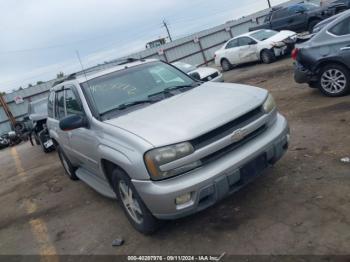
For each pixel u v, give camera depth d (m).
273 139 3.92
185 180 3.46
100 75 5.04
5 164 12.52
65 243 4.71
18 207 6.85
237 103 3.93
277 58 16.75
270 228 3.64
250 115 3.89
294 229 3.52
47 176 8.51
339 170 4.39
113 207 5.35
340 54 7.06
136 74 5.06
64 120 4.43
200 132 3.52
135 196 3.83
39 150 13.22
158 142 3.50
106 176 4.51
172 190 3.42
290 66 13.45
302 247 3.24
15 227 5.86
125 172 3.88
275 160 4.00
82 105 4.71
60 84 5.94
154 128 3.71
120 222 4.78
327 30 7.32
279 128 4.10
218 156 3.63
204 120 3.66
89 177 5.82
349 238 3.18
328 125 6.03
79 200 6.12
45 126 11.71
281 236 3.47
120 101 4.64
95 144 4.34
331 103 7.18
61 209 5.97
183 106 4.10
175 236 4.02
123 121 4.12
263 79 12.75
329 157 4.82
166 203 3.46
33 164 10.70
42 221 5.73
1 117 24.78
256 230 3.68
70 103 5.28
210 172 3.51
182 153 3.46
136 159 3.57
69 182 7.35
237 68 18.45
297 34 16.45
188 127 3.59
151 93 4.75
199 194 3.46
